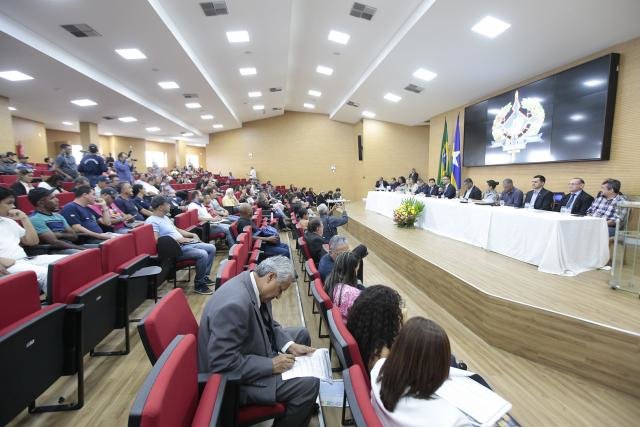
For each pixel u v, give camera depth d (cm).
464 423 105
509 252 419
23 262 281
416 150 1451
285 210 984
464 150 909
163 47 675
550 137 629
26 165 724
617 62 518
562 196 555
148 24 583
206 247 410
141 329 128
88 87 788
